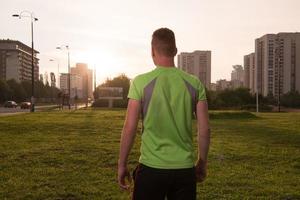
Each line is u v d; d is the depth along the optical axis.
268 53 123.56
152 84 4.33
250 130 26.61
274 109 88.56
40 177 10.95
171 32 4.49
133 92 4.36
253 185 10.29
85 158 14.05
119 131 24.81
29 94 150.25
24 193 9.29
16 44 175.62
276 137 22.09
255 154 15.54
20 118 38.00
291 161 14.12
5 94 132.00
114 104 93.31
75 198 8.96
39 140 19.59
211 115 41.47
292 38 122.06
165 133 4.26
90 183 10.29
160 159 4.19
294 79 122.75
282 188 9.98
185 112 4.32
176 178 4.18
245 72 143.12
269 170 12.41
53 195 9.16
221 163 13.51
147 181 4.18
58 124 30.05
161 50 4.44
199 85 4.43
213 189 9.77
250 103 92.25
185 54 144.00
